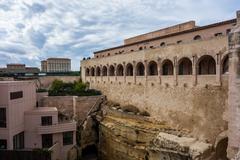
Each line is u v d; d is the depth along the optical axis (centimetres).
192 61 3869
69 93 6312
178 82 4131
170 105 4281
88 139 5588
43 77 7962
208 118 3591
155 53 4659
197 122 3759
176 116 4153
